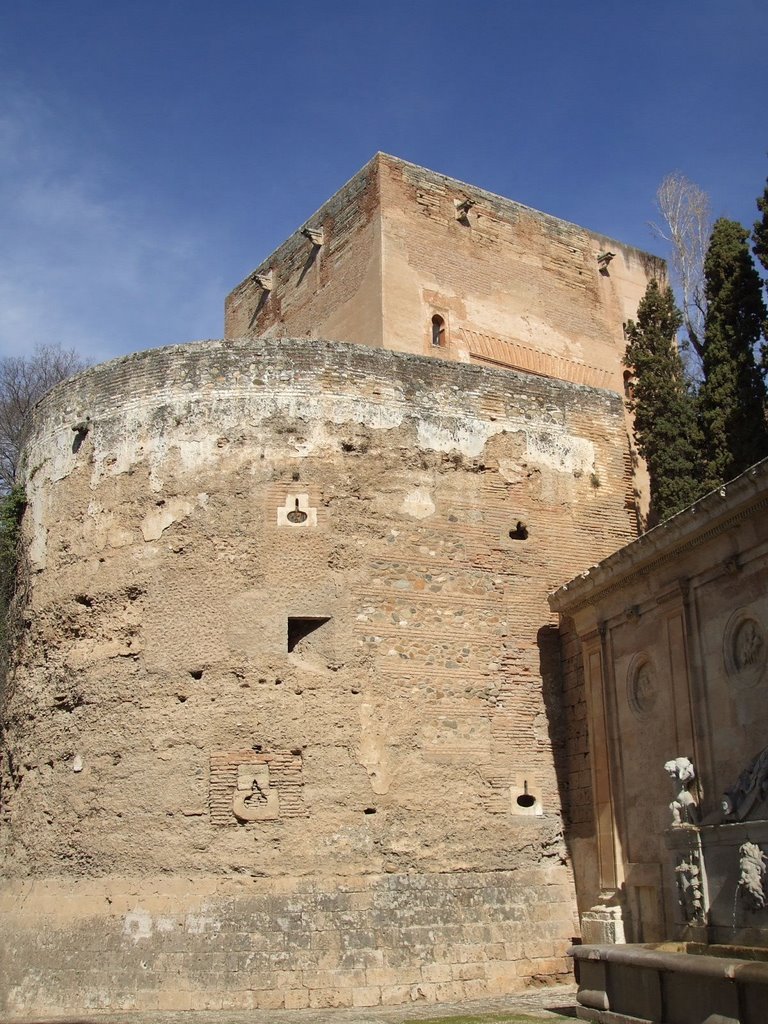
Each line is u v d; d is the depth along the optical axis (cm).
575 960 1494
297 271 2820
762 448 2227
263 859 1642
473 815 1770
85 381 1988
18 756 1895
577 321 2745
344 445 1862
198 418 1856
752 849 1264
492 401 2011
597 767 1772
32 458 2072
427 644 1823
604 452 2106
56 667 1856
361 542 1823
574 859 1820
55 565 1912
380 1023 1405
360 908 1639
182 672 1731
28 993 1627
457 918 1691
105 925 1627
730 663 1448
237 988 1559
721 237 2353
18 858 1805
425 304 2480
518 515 1972
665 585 1602
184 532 1802
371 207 2520
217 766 1678
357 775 1709
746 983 1107
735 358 2292
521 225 2720
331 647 1758
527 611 1931
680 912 1459
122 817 1683
